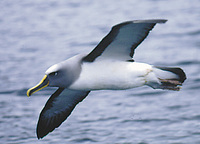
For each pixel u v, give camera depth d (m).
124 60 8.58
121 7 32.12
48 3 36.72
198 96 14.74
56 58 21.23
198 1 31.67
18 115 14.17
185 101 14.38
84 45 23.14
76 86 8.61
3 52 23.20
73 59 8.62
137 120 13.09
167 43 21.94
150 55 20.19
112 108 14.22
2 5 37.41
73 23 28.77
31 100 15.61
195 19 26.23
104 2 34.78
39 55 22.05
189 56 19.38
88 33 25.58
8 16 33.09
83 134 12.34
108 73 8.48
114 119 13.27
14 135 12.61
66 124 13.09
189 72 17.25
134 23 7.77
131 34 8.12
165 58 19.47
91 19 29.30
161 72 8.59
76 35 25.45
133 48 8.44
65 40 24.61
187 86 15.73
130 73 8.50
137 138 11.84
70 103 9.69
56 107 9.64
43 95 16.06
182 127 12.37
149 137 11.87
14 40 25.89
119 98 15.06
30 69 19.66
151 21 7.52
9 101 15.59
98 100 15.01
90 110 14.13
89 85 8.58
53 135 12.38
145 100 14.77
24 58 21.72
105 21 28.17
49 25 29.05
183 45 21.30
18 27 29.41
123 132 12.31
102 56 8.46
